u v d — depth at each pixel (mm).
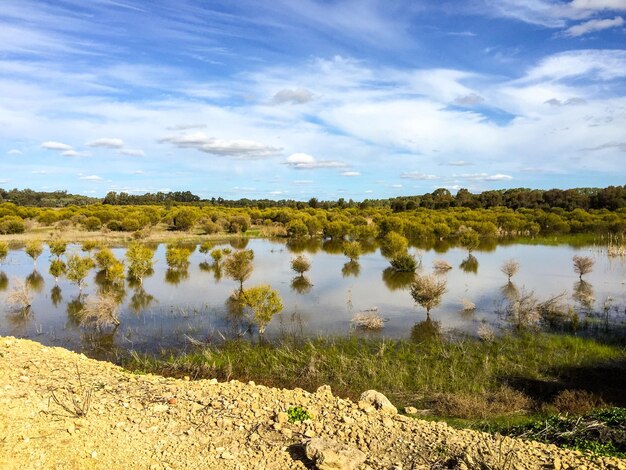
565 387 11320
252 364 13539
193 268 32344
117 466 5227
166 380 8984
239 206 118188
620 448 6809
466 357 13914
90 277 28531
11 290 23922
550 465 5684
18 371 7973
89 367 9328
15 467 4664
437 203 97250
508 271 27344
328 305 21594
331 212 81812
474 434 6875
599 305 20750
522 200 87000
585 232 55094
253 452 5906
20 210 63938
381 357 13938
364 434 6570
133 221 54250
